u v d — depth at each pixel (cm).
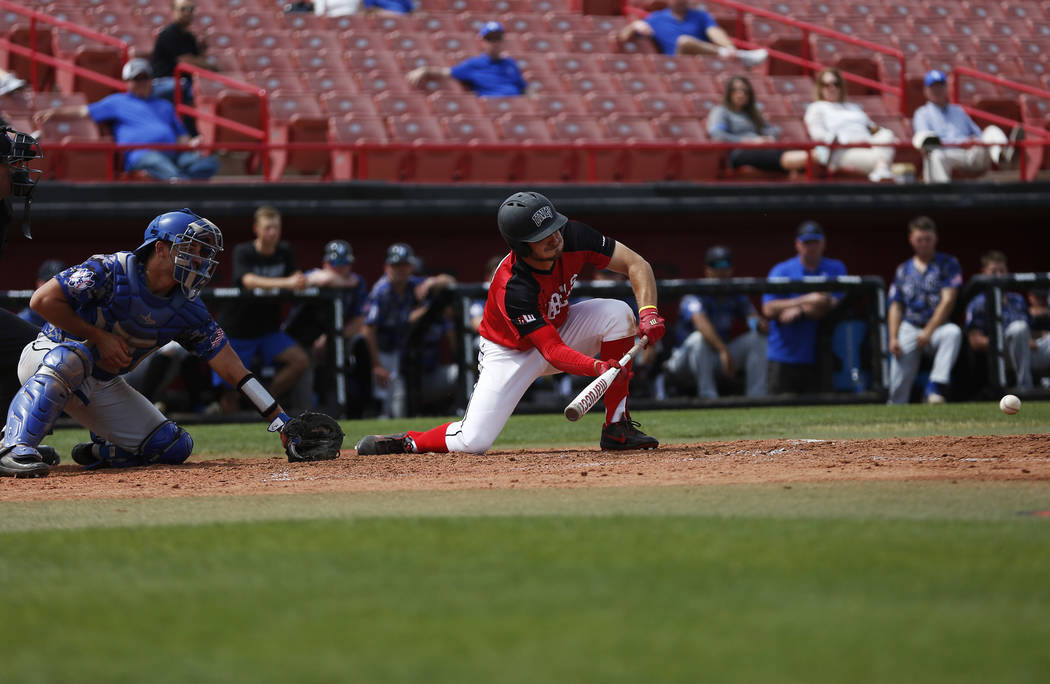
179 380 4066
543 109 5603
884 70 6438
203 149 4381
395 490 1593
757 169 5084
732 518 1204
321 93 5472
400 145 4544
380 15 6397
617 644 695
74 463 2375
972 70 6028
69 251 4609
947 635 712
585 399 1903
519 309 1998
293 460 2062
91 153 4547
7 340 2275
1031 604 798
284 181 4497
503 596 831
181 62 5022
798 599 815
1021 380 4184
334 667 652
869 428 2870
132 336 1945
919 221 4109
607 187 4647
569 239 2011
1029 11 7638
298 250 4803
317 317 3869
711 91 6050
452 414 4203
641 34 6391
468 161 4834
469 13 6619
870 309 4144
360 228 4750
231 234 4681
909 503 1341
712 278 4269
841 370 4178
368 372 4103
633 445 2162
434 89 5678
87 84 5350
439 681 621
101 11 5972
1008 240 5400
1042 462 1772
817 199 4788
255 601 829
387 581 893
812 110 5228
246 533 1152
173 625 761
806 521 1177
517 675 631
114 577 938
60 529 1238
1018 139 5491
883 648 683
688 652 677
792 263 4256
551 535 1098
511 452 2217
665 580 882
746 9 6331
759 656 667
